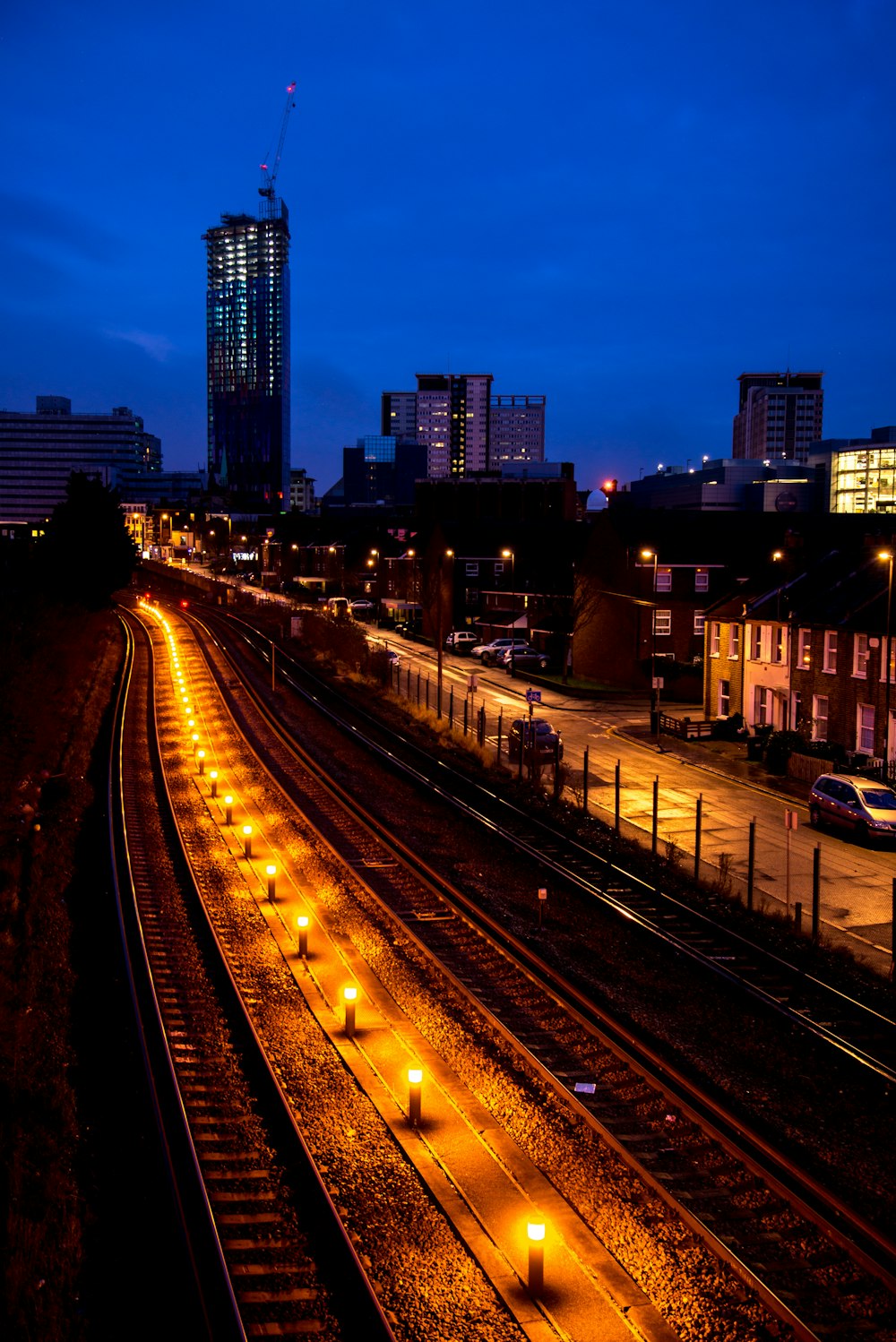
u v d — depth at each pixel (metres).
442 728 46.66
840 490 160.62
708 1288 10.21
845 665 38.91
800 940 21.33
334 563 120.44
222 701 54.16
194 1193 11.74
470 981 18.39
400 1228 11.11
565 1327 9.62
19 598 67.38
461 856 26.95
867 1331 9.67
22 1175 11.84
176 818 30.28
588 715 51.06
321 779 36.19
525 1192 11.79
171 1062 14.88
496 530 86.06
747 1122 13.59
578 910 22.69
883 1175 12.51
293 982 18.33
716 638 48.91
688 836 30.06
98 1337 9.58
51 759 37.75
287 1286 10.16
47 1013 16.66
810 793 32.09
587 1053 15.59
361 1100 13.96
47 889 23.00
